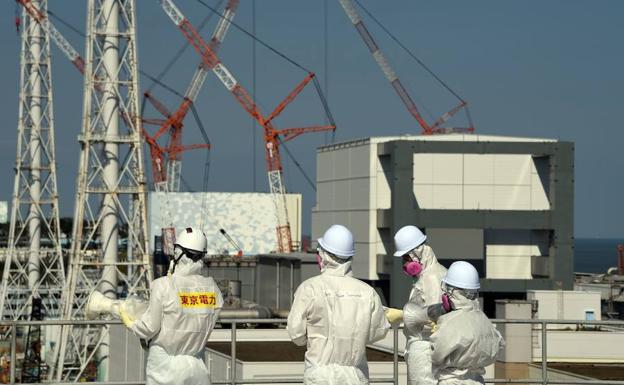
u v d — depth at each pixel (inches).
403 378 1788.9
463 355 626.8
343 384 625.0
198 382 650.8
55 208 4761.3
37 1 4685.0
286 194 6717.5
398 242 725.9
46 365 4035.4
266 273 4475.9
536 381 813.2
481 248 4082.2
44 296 5344.5
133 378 2792.8
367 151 4188.0
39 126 4726.9
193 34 7263.8
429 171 4111.7
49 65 4724.4
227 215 6481.3
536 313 2805.1
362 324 628.7
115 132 3816.4
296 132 6983.3
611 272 5629.9
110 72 3809.1
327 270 637.3
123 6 3836.1
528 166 4141.2
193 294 652.7
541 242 4136.3
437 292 708.7
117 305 665.0
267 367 1862.7
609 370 2178.9
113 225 3823.8
